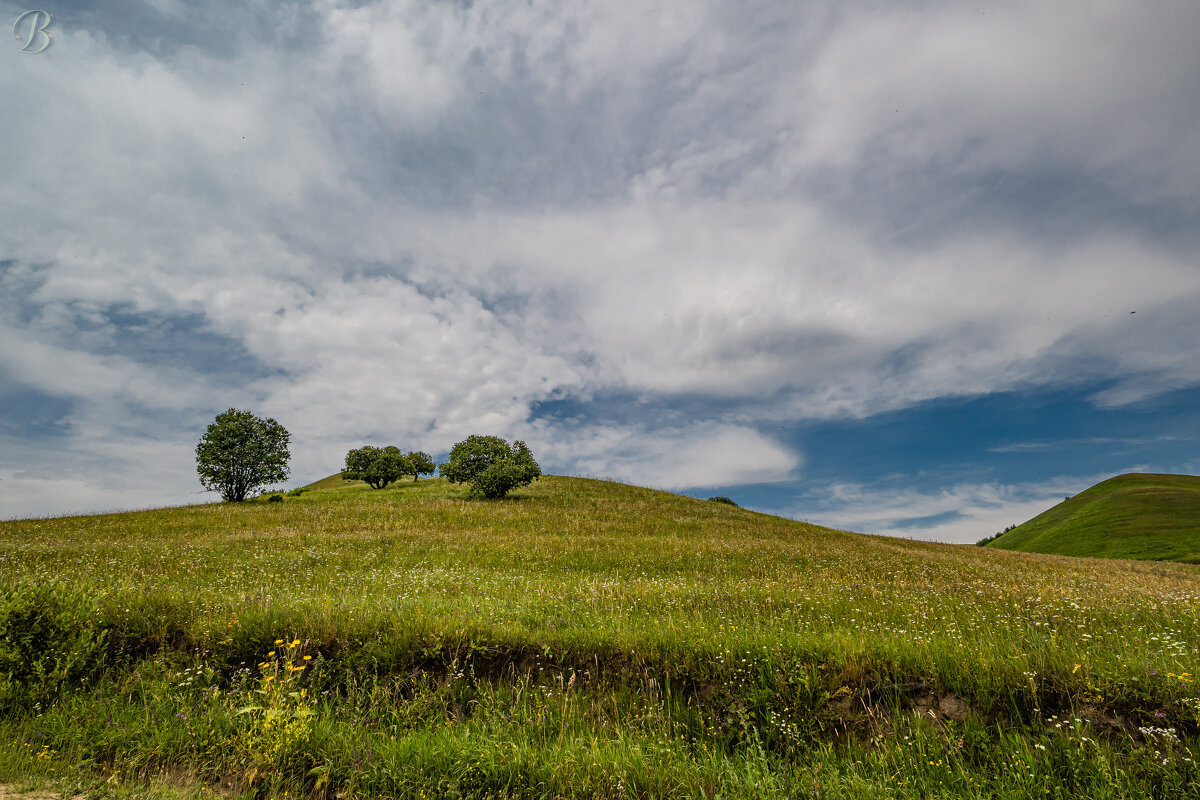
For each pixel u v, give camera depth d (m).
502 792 4.34
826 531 37.16
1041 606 10.08
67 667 6.03
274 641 6.63
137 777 4.66
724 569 16.58
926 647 5.89
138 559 15.80
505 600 9.00
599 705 5.62
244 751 4.85
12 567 13.79
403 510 33.75
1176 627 8.16
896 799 4.27
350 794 4.45
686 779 4.45
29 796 4.22
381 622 6.96
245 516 30.77
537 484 52.88
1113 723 4.69
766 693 5.45
